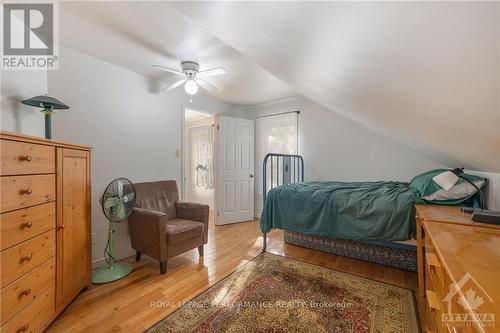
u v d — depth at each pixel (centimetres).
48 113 167
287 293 182
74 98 220
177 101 323
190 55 227
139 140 277
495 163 133
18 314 115
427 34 47
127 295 181
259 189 444
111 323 150
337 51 74
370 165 339
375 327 145
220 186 392
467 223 125
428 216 143
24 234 120
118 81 255
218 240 312
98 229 238
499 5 33
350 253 251
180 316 156
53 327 146
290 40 79
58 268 149
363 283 197
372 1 42
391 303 169
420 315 156
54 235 145
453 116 88
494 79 53
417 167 306
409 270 221
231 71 269
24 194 120
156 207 266
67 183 160
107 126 246
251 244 296
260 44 97
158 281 202
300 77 147
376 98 113
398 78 76
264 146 436
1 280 106
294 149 400
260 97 388
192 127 550
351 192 231
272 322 149
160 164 301
